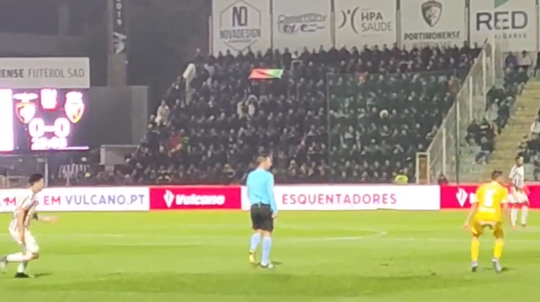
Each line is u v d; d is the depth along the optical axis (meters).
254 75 57.75
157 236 32.50
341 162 54.22
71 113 54.12
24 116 52.44
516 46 56.62
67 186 50.19
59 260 25.12
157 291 19.06
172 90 58.47
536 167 51.84
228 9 59.91
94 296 18.50
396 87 55.66
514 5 56.62
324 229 34.41
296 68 57.69
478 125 53.47
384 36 58.50
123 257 25.75
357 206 44.12
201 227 36.00
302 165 54.28
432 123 54.22
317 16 59.06
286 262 23.91
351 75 56.28
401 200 43.97
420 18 58.00
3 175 52.41
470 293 18.33
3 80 54.81
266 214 21.92
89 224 38.03
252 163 54.72
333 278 20.55
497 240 21.31
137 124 56.50
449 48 57.31
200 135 56.12
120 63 59.31
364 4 58.62
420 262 23.61
